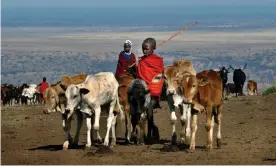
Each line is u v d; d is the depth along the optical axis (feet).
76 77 74.74
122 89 77.25
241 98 123.03
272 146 72.13
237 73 168.14
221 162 62.08
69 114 70.38
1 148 73.87
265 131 83.87
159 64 76.69
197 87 66.95
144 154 67.21
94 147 72.02
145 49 76.69
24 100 172.45
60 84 72.13
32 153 68.85
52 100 71.82
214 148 70.90
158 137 79.92
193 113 68.74
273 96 116.88
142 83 75.41
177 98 71.26
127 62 83.20
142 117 75.41
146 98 75.51
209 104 68.13
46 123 94.94
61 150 70.69
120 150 70.44
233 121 93.97
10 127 90.89
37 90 173.06
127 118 76.95
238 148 70.79
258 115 98.02
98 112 71.15
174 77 71.77
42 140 81.05
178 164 61.00
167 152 68.49
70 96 69.56
